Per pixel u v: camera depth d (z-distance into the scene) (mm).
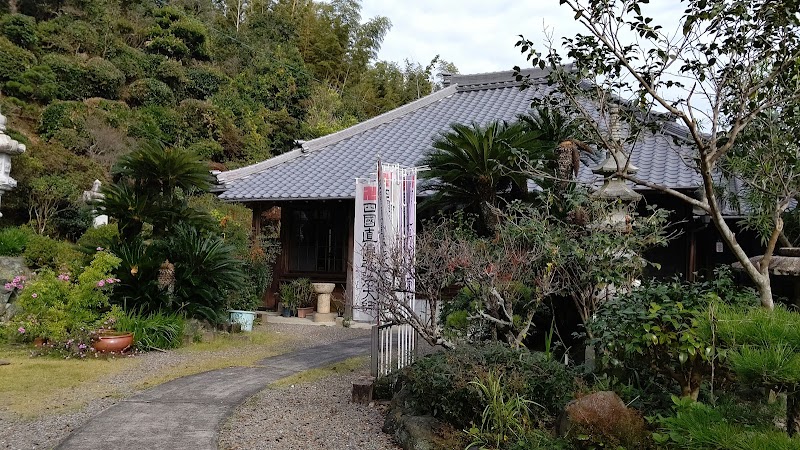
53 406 4656
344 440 3918
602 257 4559
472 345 4375
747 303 3547
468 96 13953
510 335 4773
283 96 26188
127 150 17828
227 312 9078
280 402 4902
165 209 8391
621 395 3672
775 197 3977
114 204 8055
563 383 3783
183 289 8109
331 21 31484
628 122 4379
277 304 11656
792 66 3520
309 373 6141
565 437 3195
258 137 23422
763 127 3887
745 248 8688
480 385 3561
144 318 7574
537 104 4832
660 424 3098
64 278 7230
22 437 3889
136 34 24094
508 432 3424
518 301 5004
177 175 8359
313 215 11711
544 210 5430
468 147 6520
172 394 5105
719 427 2281
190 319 8141
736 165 4148
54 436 3916
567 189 5109
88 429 4023
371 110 30141
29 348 6973
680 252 8633
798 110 3762
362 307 5285
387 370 5402
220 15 30547
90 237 9578
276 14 30656
